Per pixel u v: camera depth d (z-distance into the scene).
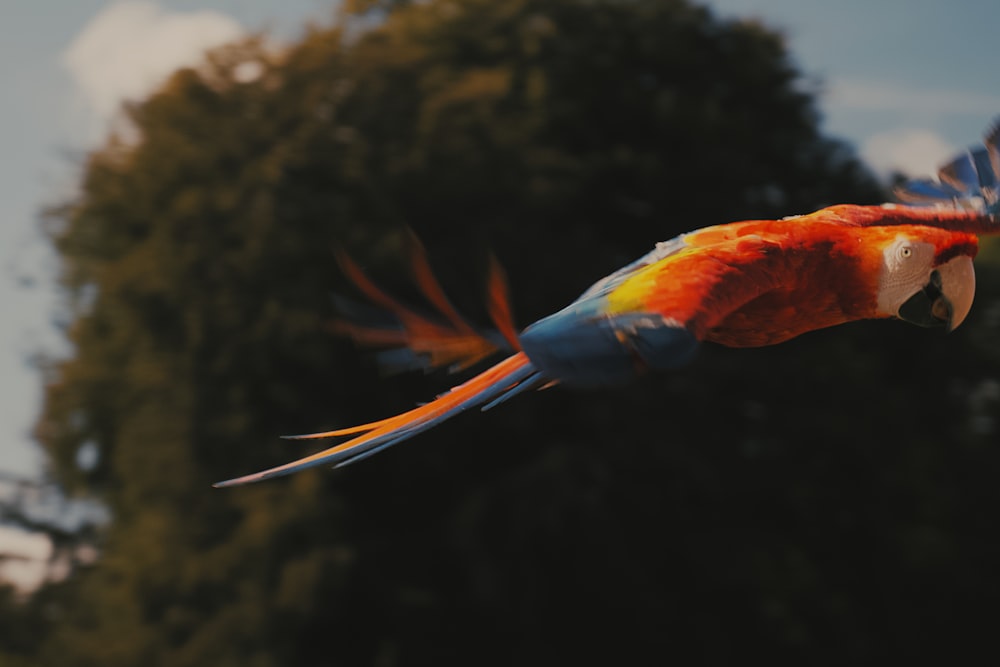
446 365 2.61
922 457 16.30
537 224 15.66
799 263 3.52
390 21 17.33
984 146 4.14
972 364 17.34
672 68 17.28
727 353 16.38
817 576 15.70
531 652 14.86
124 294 15.08
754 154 17.05
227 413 14.72
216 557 14.10
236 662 13.78
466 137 15.04
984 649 16.45
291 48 16.16
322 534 14.26
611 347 2.63
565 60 16.72
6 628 16.75
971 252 3.70
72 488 16.91
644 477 15.56
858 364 16.45
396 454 15.31
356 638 14.44
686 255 3.28
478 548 14.63
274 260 14.54
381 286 14.81
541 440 15.94
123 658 14.29
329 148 15.02
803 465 16.28
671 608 15.26
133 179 15.77
